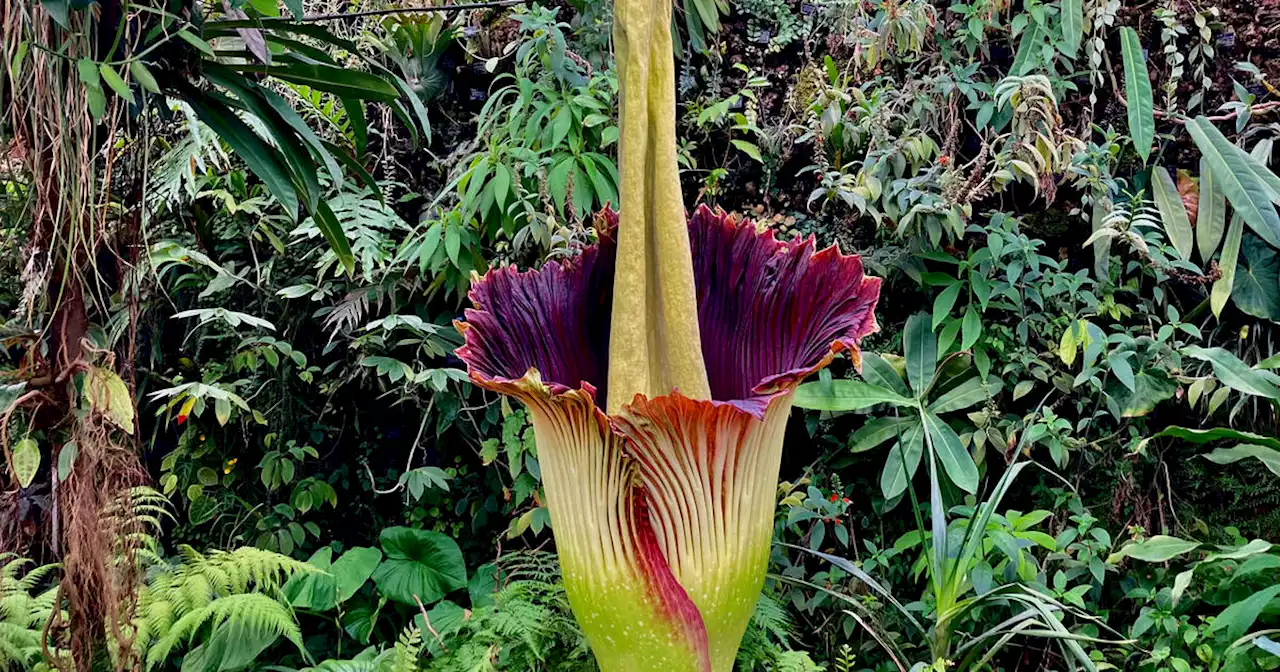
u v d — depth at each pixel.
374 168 2.83
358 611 2.63
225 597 2.11
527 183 2.60
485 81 2.84
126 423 1.46
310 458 2.83
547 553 2.26
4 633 1.89
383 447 2.86
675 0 2.73
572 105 2.53
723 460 0.99
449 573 2.61
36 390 1.47
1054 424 2.44
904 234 2.64
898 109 2.69
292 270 2.81
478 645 1.94
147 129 1.63
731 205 2.82
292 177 1.78
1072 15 2.55
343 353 2.83
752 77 2.78
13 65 1.30
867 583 2.16
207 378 2.75
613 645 1.02
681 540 1.00
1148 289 2.75
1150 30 2.76
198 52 1.52
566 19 2.85
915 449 2.49
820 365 0.97
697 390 1.09
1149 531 2.61
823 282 1.12
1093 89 2.65
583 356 1.23
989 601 2.17
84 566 1.48
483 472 2.78
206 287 2.80
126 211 1.73
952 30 2.74
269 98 1.61
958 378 2.61
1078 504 2.53
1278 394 2.36
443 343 2.72
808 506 2.44
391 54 2.71
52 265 1.42
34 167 1.39
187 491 2.73
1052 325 2.62
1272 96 2.72
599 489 0.99
